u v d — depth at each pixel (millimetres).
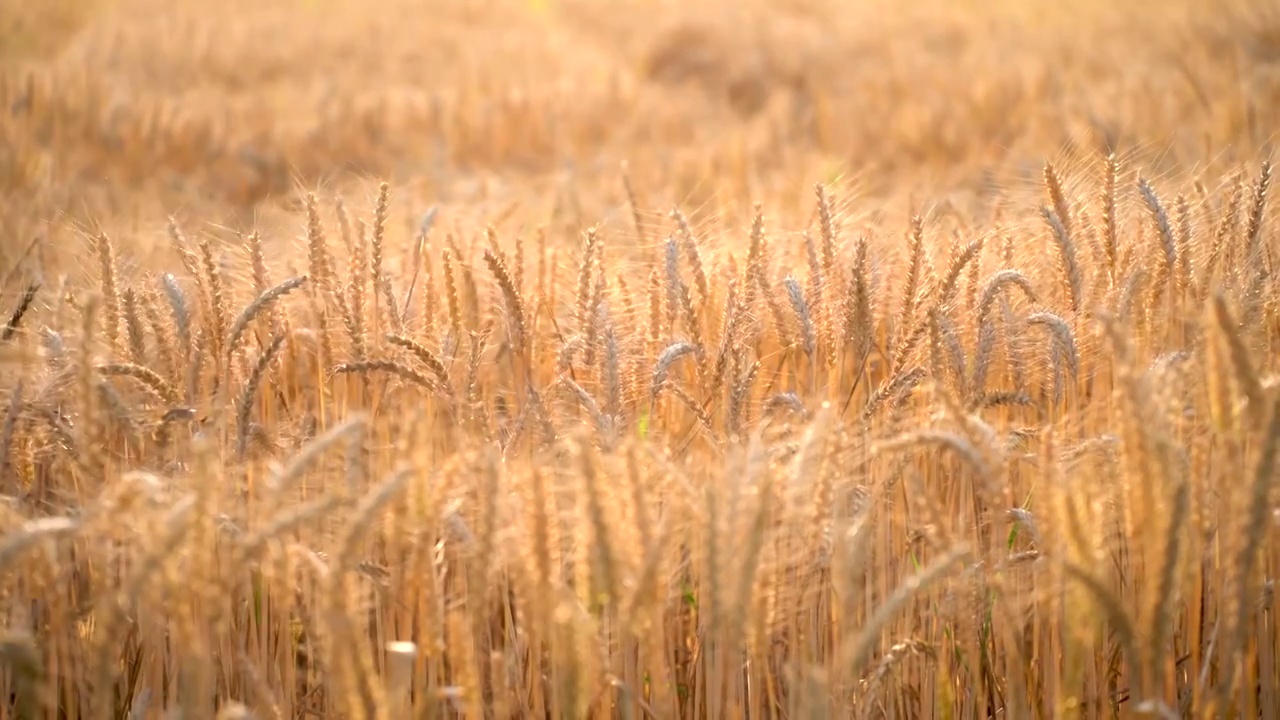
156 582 2156
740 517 2207
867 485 3008
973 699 2906
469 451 2871
